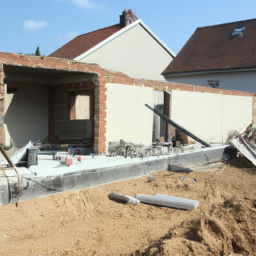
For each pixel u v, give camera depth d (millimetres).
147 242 5793
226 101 17953
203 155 12453
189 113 15359
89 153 10938
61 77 13070
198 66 23219
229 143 13422
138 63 23578
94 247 5617
